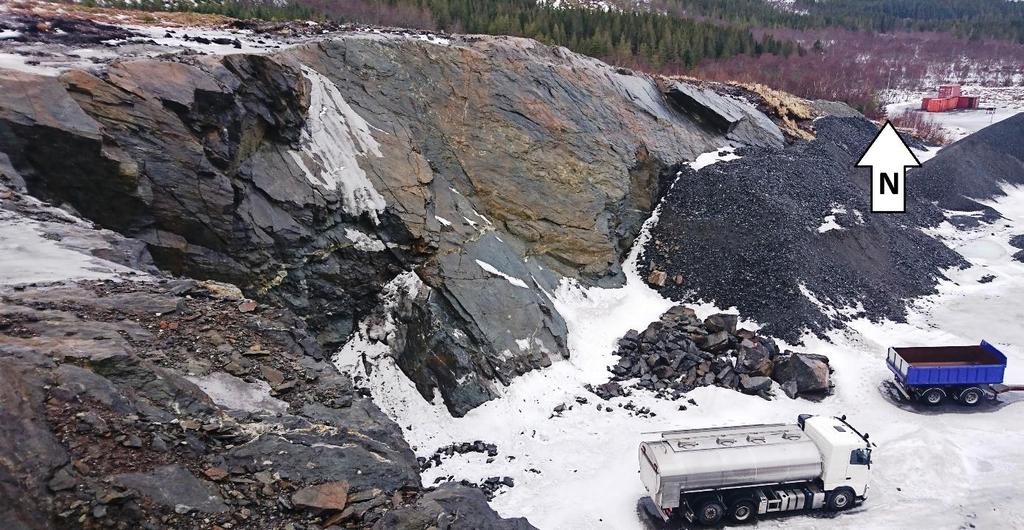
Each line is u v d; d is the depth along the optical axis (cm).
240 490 698
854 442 1296
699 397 1819
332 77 2156
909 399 1809
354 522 705
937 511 1341
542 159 2456
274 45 2242
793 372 1869
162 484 646
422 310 1833
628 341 2059
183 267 1485
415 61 2403
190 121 1534
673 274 2397
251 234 1603
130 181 1360
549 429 1664
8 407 620
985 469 1480
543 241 2281
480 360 1794
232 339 1003
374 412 955
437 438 1619
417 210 1983
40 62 1491
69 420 664
